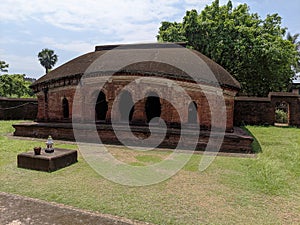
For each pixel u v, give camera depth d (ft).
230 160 22.15
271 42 58.34
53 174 17.65
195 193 14.69
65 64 38.04
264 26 66.28
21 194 14.08
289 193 14.96
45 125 32.73
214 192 14.88
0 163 20.34
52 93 35.19
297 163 21.44
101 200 13.39
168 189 15.24
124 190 14.90
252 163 21.11
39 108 38.01
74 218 11.27
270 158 23.09
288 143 30.99
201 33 60.49
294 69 92.58
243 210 12.61
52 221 10.94
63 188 15.02
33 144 28.09
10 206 12.44
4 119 57.00
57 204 12.83
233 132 30.94
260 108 51.39
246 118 51.60
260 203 13.50
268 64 59.72
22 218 11.18
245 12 66.03
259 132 39.96
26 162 18.97
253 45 57.67
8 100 57.57
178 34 61.05
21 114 58.34
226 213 12.23
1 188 14.96
